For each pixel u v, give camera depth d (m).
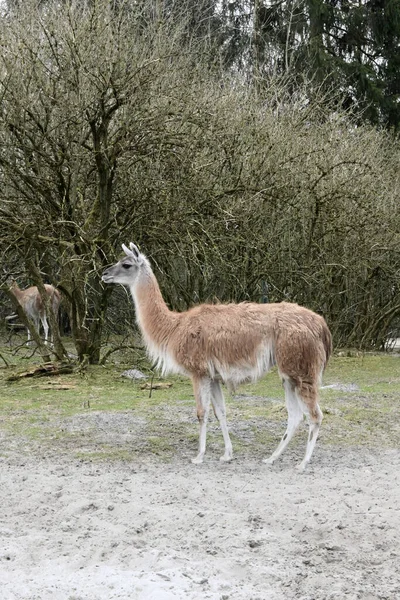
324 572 4.31
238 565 4.36
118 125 11.40
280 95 15.02
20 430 8.01
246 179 12.45
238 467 6.68
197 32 20.97
